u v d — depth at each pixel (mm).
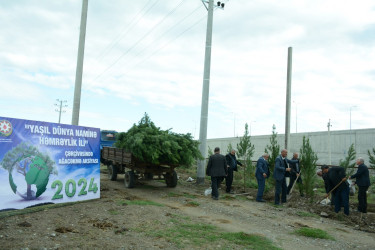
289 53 13562
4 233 5578
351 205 10875
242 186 14484
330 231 7715
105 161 15594
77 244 5258
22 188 7363
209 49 15445
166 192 11836
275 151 13008
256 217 8570
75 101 13617
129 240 5668
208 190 12133
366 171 9781
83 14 14078
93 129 9391
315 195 12555
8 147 7125
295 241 6551
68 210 7676
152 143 11031
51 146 8117
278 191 10906
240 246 5824
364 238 7281
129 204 8703
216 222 7684
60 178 8305
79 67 13820
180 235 6156
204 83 15297
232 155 13180
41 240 5336
